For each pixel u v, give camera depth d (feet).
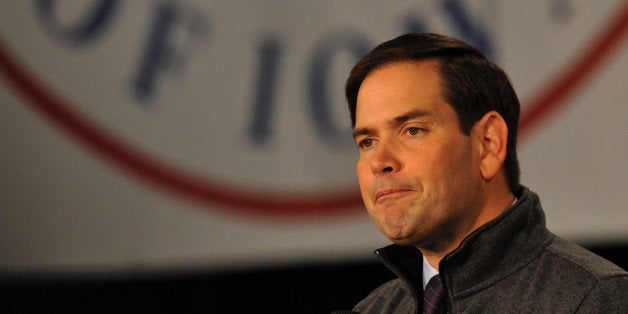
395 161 11.97
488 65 12.71
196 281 25.99
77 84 23.54
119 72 23.50
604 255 23.79
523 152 22.50
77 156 23.43
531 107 22.53
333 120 23.32
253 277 26.04
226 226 23.38
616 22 22.33
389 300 14.17
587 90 22.34
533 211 12.51
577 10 22.53
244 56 23.48
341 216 23.30
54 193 23.39
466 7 22.89
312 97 23.41
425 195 11.87
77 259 23.36
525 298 11.64
